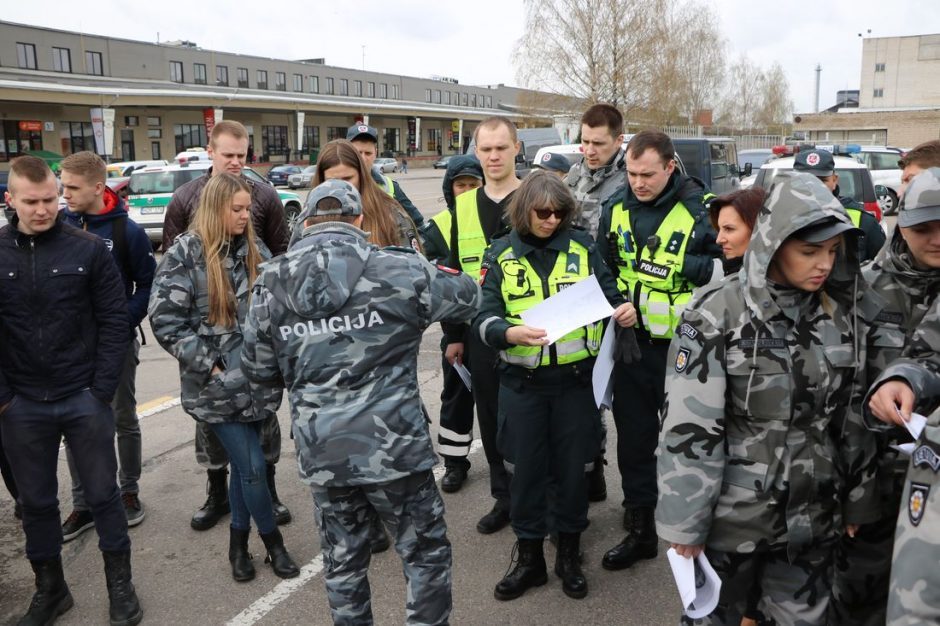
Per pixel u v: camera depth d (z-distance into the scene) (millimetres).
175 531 3887
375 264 2395
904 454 2123
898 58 79688
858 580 2293
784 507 2027
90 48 51156
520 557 3244
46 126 41000
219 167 4078
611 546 3613
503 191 3736
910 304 2152
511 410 3125
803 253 1904
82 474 3070
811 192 1895
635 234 3363
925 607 1421
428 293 2449
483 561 3523
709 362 2039
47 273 2912
